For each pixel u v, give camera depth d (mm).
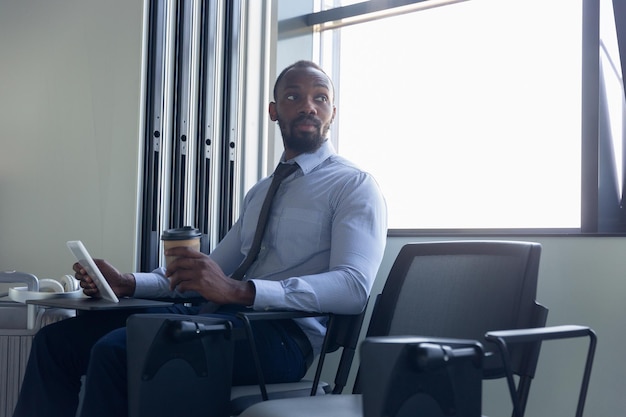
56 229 3242
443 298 1946
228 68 3125
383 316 2061
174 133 2986
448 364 1368
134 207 2896
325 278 2088
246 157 3197
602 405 2314
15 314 2424
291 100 2527
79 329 2223
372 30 3213
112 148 3014
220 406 1839
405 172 3076
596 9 2465
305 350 2189
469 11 2898
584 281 2379
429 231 2852
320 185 2396
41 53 3389
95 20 3152
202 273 1991
